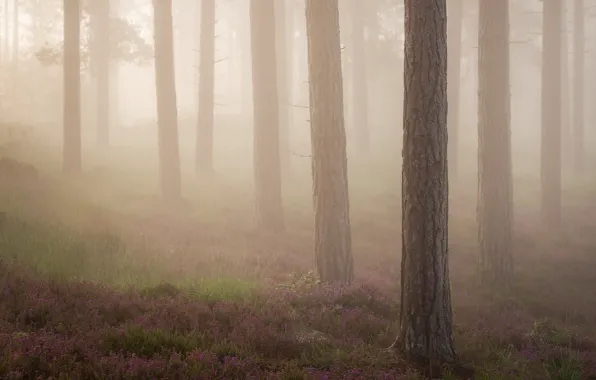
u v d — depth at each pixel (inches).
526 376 331.9
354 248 734.5
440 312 338.3
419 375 307.1
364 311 425.7
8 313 312.3
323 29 542.6
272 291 454.9
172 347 289.7
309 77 553.9
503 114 681.0
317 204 539.5
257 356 299.0
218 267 526.0
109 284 420.8
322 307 417.4
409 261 341.7
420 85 338.6
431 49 338.0
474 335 409.7
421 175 338.3
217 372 265.3
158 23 820.0
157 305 358.9
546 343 424.2
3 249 457.4
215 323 338.6
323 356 312.5
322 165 537.6
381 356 329.7
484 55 699.4
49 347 262.5
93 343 280.4
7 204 623.2
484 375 317.7
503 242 656.4
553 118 999.6
